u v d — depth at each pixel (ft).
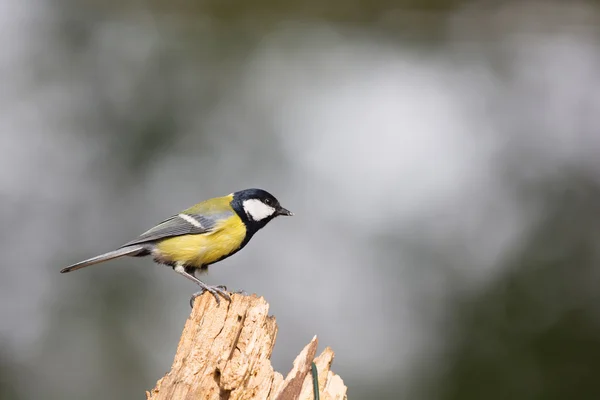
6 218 46.47
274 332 18.45
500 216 48.29
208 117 51.42
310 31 55.83
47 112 49.52
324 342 45.52
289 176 49.98
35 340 44.65
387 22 55.16
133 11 52.34
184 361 17.80
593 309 43.91
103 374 44.55
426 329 45.16
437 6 52.80
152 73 51.90
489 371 43.24
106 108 50.37
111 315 45.57
